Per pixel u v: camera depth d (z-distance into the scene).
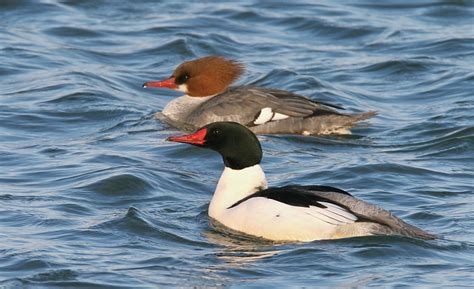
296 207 13.46
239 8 26.66
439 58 23.48
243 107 19.33
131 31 25.06
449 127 19.11
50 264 12.75
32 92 20.81
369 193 15.75
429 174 16.64
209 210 14.38
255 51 24.16
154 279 12.42
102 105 20.20
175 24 25.50
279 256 13.04
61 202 14.97
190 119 19.61
